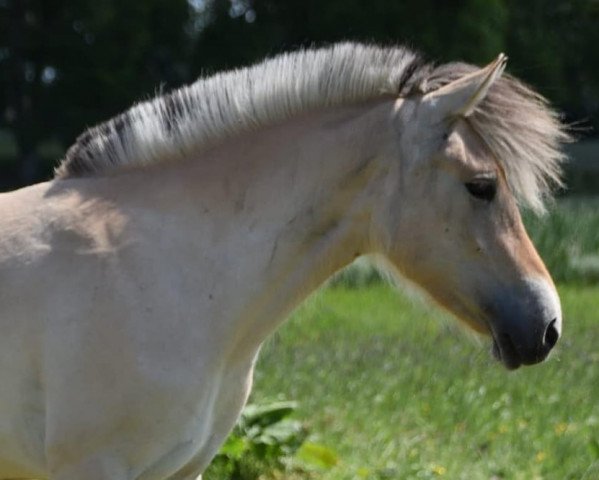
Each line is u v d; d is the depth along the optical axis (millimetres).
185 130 7508
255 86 7531
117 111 51094
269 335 7570
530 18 56656
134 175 7496
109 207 7336
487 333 7406
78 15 50531
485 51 50250
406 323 19891
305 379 14555
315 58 7570
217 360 7301
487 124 7379
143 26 50906
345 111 7516
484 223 7336
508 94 7441
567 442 12391
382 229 7418
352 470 11766
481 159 7340
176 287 7195
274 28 52812
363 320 20688
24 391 7164
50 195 7453
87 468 7043
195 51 53812
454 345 16500
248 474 11602
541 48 55969
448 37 49469
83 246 7172
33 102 51219
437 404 13766
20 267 7172
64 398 7023
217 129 7520
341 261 7586
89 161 7586
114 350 7008
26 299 7121
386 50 7645
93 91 50781
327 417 13289
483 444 12633
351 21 49500
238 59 52625
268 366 15109
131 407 7016
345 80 7516
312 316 20703
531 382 14656
